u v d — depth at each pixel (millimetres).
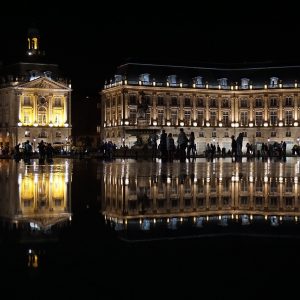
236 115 141500
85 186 17641
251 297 4598
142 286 4918
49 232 7836
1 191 15656
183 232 7742
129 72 132875
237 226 8391
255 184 18438
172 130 136250
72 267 5590
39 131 129875
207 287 4879
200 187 17016
